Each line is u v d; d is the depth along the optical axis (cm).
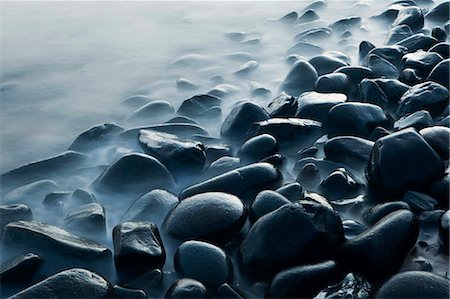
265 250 166
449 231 174
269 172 206
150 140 233
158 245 174
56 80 306
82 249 175
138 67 322
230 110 276
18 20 391
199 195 189
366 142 224
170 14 402
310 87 283
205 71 317
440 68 275
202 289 157
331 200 203
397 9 377
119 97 291
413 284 152
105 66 322
